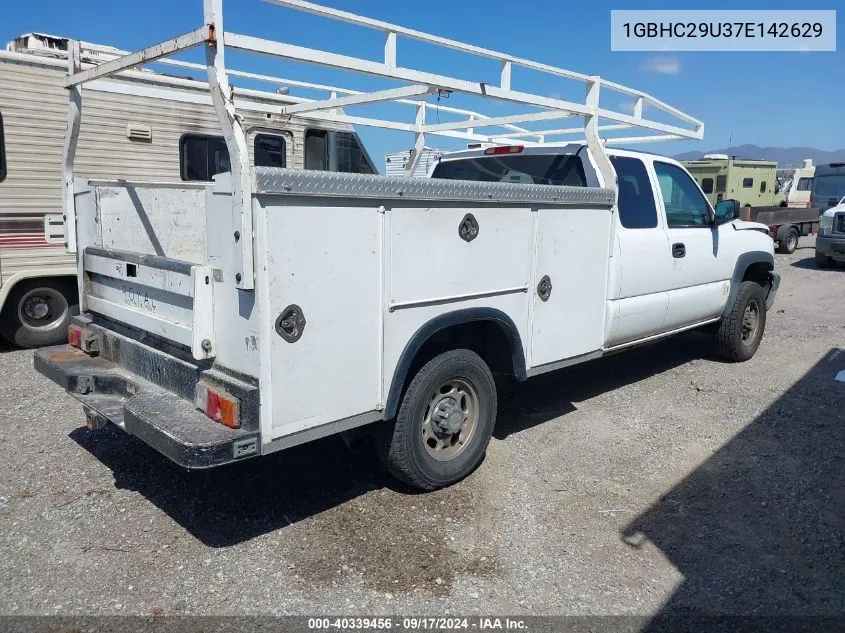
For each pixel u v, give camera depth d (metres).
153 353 3.73
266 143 8.07
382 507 3.94
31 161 6.69
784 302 10.75
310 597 3.12
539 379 6.40
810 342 7.91
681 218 5.94
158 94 5.21
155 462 4.47
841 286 12.46
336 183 3.19
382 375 3.58
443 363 3.93
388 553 3.48
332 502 3.99
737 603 3.12
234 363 3.22
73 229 4.48
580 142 5.20
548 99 4.65
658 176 5.71
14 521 3.72
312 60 3.29
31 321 7.05
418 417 3.88
